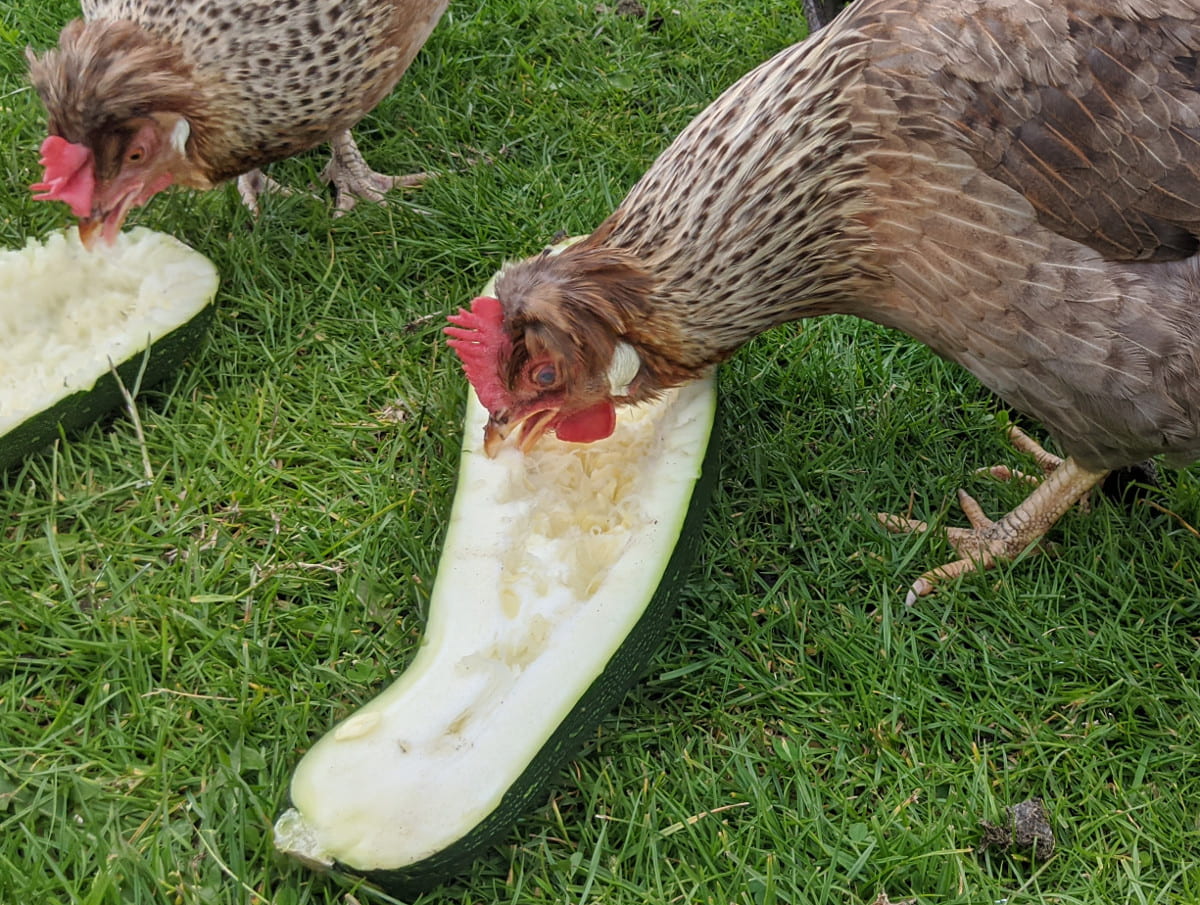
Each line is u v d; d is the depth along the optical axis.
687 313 0.48
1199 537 0.56
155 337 0.57
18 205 0.64
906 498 0.58
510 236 0.68
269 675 0.49
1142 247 0.45
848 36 0.46
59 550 0.52
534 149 0.73
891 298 0.49
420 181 0.71
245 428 0.57
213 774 0.46
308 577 0.53
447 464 0.56
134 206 0.62
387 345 0.62
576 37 0.80
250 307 0.63
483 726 0.43
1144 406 0.47
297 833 0.41
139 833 0.44
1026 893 0.45
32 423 0.54
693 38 0.81
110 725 0.48
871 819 0.46
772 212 0.47
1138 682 0.51
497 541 0.48
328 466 0.57
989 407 0.62
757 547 0.55
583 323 0.45
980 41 0.44
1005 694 0.51
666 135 0.75
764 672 0.51
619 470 0.51
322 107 0.61
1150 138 0.44
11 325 0.58
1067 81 0.44
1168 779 0.49
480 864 0.45
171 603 0.51
